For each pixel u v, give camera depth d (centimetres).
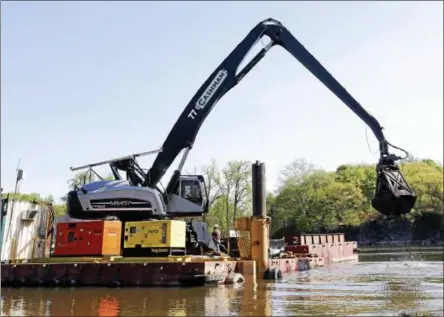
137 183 1775
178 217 1791
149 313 816
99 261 1447
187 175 1817
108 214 1630
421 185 7794
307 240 3462
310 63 1891
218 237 1969
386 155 1688
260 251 1656
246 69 1905
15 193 1789
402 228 8312
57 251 1551
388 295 1069
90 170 1756
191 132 1827
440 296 1050
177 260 1382
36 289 1316
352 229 8875
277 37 1917
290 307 871
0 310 867
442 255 4903
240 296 1062
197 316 776
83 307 900
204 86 1867
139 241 1494
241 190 5406
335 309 843
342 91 1830
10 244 1730
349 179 8731
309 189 7894
